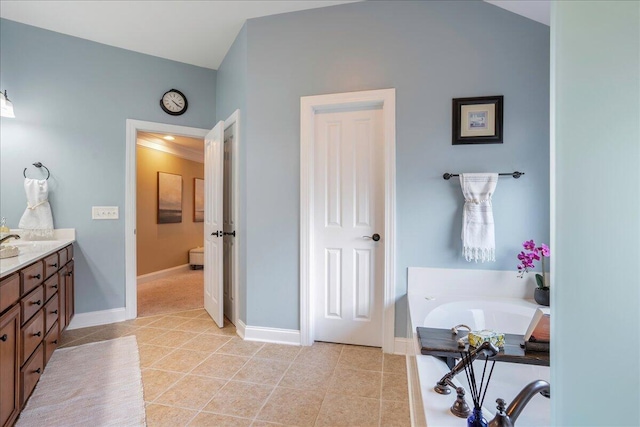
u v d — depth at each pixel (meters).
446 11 2.24
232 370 2.08
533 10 2.07
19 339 1.55
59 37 2.74
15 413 1.50
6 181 2.58
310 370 2.08
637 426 0.42
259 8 2.44
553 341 0.51
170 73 3.20
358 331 2.46
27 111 2.64
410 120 2.28
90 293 2.87
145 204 4.87
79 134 2.82
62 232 2.74
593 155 0.46
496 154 2.18
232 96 2.94
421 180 2.27
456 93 2.23
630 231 0.43
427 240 2.27
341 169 2.48
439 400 1.03
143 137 4.75
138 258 4.72
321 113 2.51
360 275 2.46
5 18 2.55
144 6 2.41
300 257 2.47
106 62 2.92
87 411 1.64
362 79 2.36
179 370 2.07
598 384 0.46
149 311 3.31
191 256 5.73
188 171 5.85
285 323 2.51
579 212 0.48
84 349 2.37
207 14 2.50
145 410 1.66
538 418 1.25
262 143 2.54
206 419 1.59
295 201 2.49
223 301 3.06
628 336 0.43
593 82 0.46
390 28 2.32
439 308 1.91
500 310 1.94
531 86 2.14
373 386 1.89
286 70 2.49
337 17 2.40
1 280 1.39
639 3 0.42
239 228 2.73
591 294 0.47
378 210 2.42
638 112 0.42
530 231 2.15
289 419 1.60
